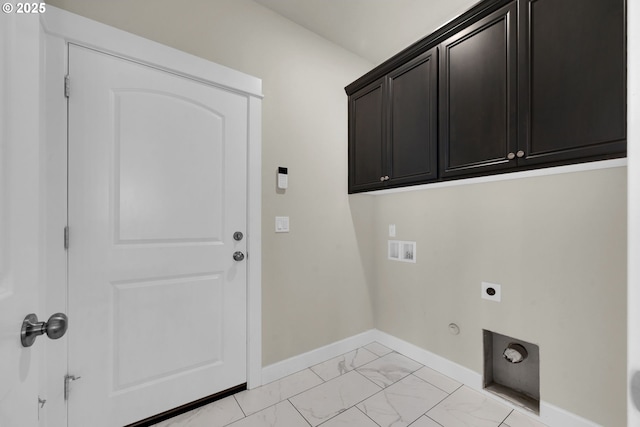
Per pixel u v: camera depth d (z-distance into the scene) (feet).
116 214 4.54
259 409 5.20
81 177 4.25
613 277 4.25
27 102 2.07
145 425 4.75
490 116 4.72
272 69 6.32
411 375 6.39
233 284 5.69
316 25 6.81
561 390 4.74
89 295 4.31
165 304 4.97
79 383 4.22
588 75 3.71
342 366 6.79
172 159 5.04
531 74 4.24
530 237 5.13
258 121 6.03
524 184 5.21
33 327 1.99
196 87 5.31
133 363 4.67
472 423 4.86
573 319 4.63
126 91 4.64
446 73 5.37
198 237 5.30
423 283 6.93
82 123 4.25
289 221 6.52
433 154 5.57
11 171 1.86
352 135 7.49
